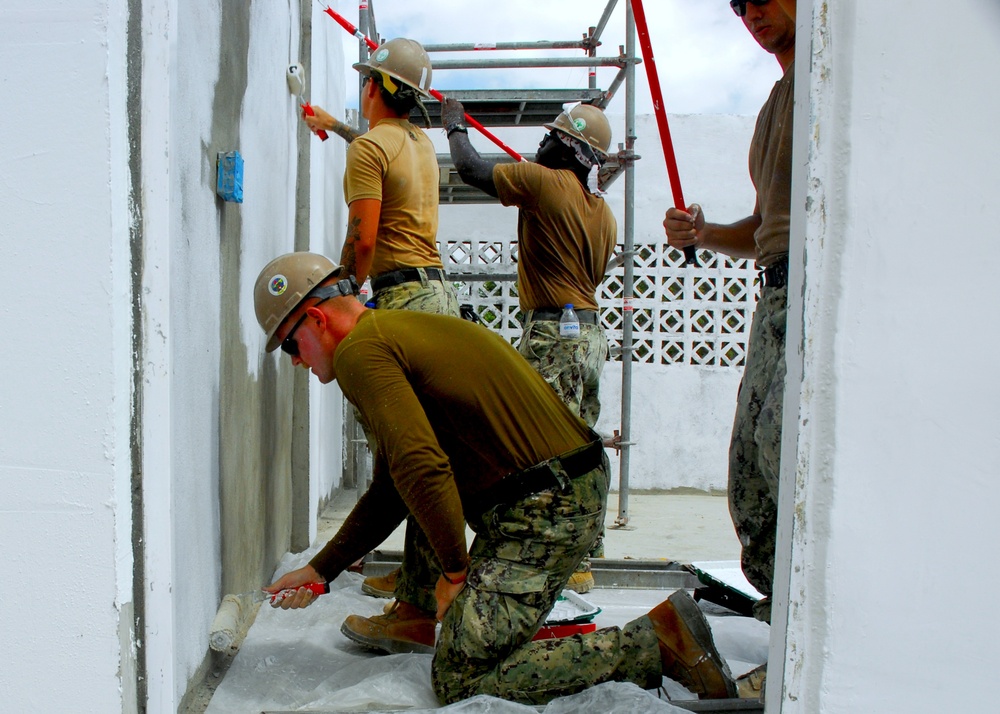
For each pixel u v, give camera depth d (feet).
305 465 10.50
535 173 9.57
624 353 14.44
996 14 4.17
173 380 5.44
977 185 4.23
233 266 7.21
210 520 6.57
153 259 4.38
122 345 4.20
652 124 17.94
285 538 10.12
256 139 8.04
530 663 5.87
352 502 15.75
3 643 4.25
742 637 8.12
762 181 7.07
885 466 4.29
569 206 9.74
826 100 4.18
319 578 6.72
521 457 5.90
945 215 4.23
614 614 8.79
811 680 4.36
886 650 4.36
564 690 5.83
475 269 17.35
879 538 4.31
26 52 4.05
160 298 4.46
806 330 4.25
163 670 4.56
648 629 6.00
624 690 5.59
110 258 4.10
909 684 4.38
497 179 9.55
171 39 4.62
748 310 18.07
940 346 4.27
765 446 6.35
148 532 4.40
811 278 4.24
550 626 7.52
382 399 5.47
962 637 4.37
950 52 4.17
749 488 7.01
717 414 18.04
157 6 4.35
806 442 4.28
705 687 5.96
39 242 4.10
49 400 4.16
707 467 18.07
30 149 4.08
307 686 6.57
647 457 18.04
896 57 4.16
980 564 4.35
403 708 5.93
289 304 5.98
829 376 4.25
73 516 4.19
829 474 4.27
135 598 4.36
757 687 6.42
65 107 4.07
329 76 13.51
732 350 18.63
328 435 15.17
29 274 4.11
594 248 10.16
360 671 6.68
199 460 6.21
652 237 17.95
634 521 15.05
